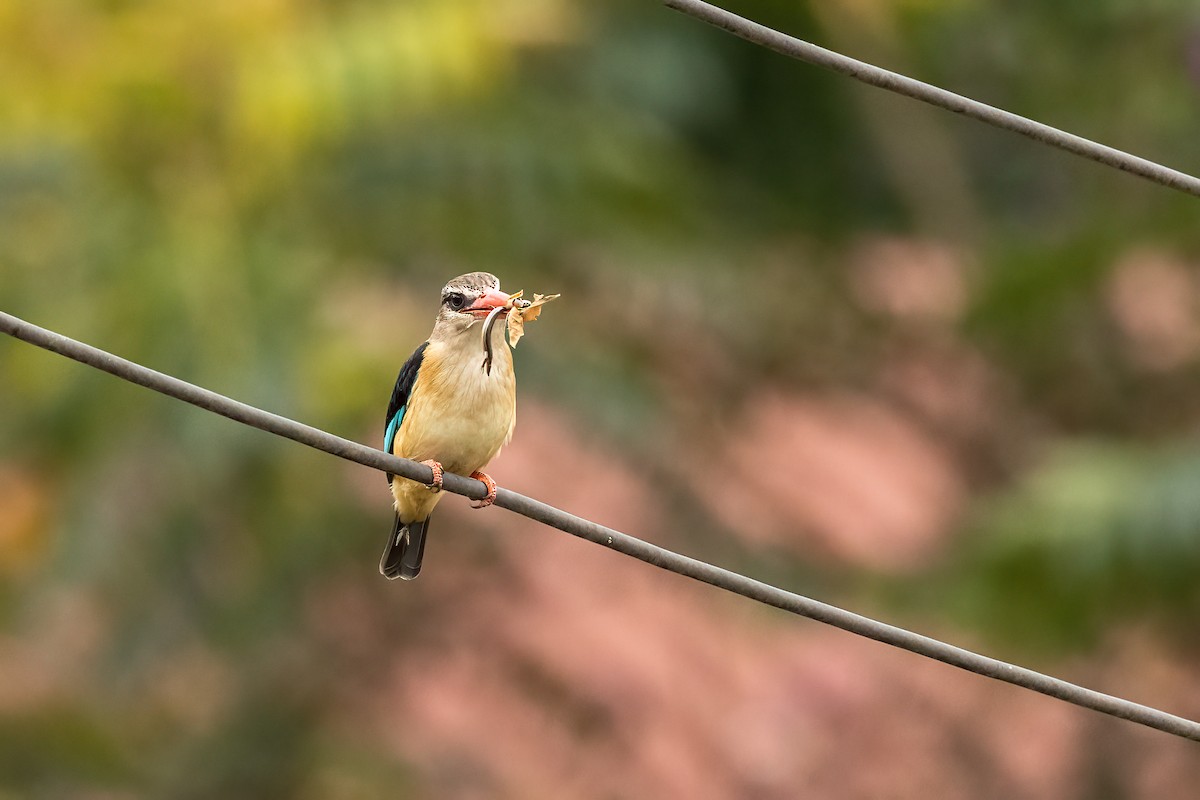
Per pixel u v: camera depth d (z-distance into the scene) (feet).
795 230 70.33
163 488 44.62
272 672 50.06
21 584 47.50
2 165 44.50
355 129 47.70
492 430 28.32
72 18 43.27
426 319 47.78
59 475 45.14
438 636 48.75
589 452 49.88
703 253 55.06
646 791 46.21
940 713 51.75
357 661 49.75
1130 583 48.24
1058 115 69.51
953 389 61.36
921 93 22.36
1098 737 54.54
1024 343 58.90
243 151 44.04
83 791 49.16
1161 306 57.21
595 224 51.60
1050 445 59.41
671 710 47.03
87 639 48.85
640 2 65.31
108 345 43.24
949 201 71.36
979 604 50.19
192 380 42.73
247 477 45.65
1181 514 45.85
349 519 48.49
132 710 50.49
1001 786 52.03
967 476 60.23
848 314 62.28
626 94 62.85
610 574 49.55
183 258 43.11
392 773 47.83
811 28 70.28
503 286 49.96
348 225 48.42
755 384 58.70
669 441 51.85
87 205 43.93
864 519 53.88
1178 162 65.36
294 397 43.24
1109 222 53.42
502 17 46.65
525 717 46.88
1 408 45.19
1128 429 60.08
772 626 53.26
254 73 42.91
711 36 69.56
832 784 48.39
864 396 60.95
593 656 46.96
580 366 49.55
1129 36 66.69
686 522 52.90
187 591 47.47
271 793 49.75
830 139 73.61
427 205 49.75
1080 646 50.83
